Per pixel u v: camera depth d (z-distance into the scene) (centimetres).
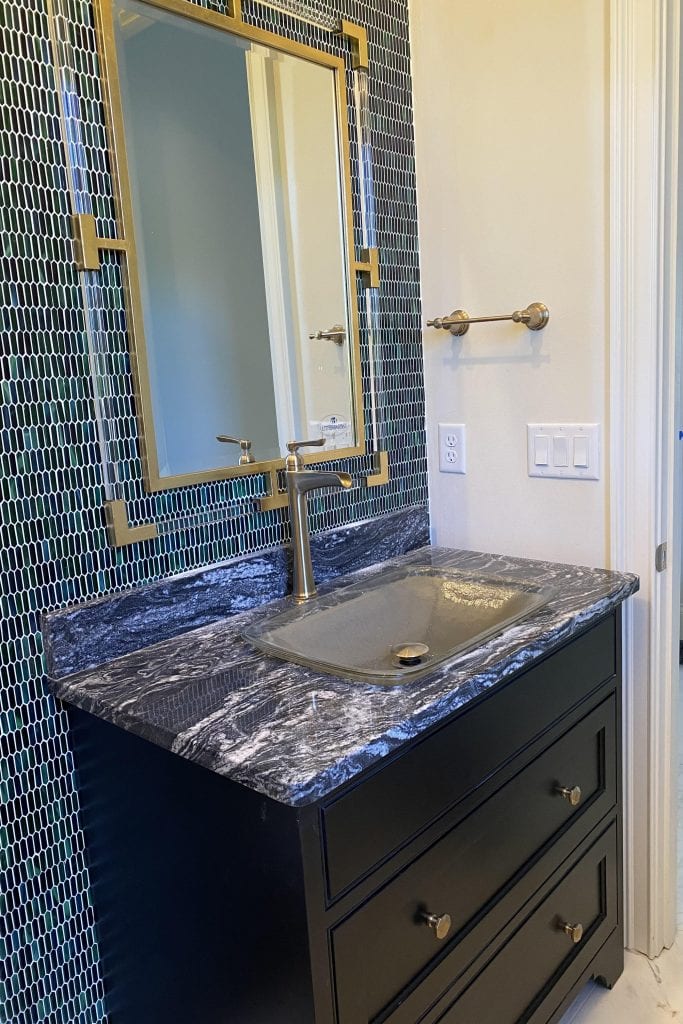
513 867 122
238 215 135
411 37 168
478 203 163
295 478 140
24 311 106
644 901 165
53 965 115
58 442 111
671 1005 153
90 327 113
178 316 126
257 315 140
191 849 98
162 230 123
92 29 111
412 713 94
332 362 155
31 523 109
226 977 98
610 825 153
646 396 147
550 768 130
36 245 107
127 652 121
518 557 170
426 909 103
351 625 138
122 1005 119
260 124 138
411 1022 101
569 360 155
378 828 93
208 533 133
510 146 157
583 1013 152
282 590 146
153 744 100
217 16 127
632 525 153
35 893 112
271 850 87
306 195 147
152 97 120
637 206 142
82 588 116
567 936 139
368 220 160
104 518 117
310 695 101
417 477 181
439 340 176
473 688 103
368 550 166
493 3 154
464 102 162
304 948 85
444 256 171
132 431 120
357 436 162
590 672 140
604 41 141
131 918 113
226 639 125
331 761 83
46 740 112
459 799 107
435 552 176
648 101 138
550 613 127
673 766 164
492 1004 119
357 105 155
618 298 146
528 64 152
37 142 106
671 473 153
